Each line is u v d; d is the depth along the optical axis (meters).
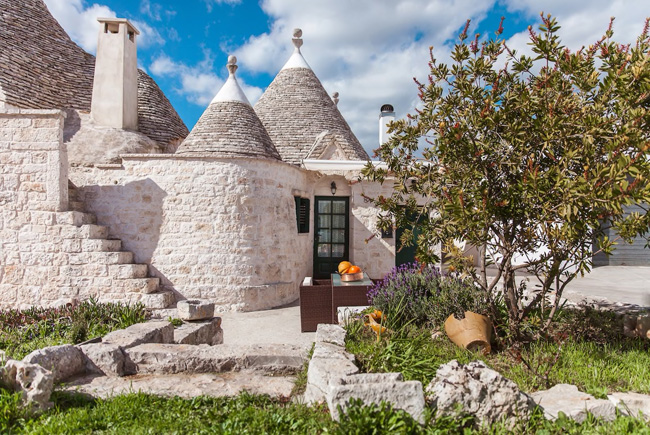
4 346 5.48
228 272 10.02
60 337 5.99
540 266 4.95
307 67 16.72
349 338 4.96
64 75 13.20
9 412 3.21
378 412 2.98
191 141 11.18
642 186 3.65
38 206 9.27
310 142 14.28
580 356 4.64
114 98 11.84
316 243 12.76
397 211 5.64
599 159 4.40
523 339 5.08
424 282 6.32
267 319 9.18
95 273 9.21
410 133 5.41
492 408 3.15
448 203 4.72
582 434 3.07
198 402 3.66
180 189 10.06
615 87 4.32
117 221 10.06
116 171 10.22
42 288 9.20
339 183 12.78
